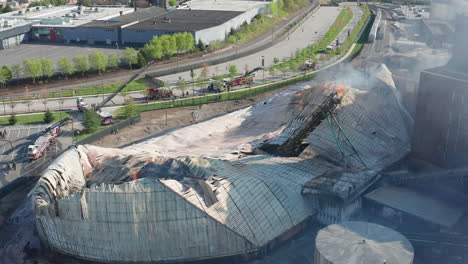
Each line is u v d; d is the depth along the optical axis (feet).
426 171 450.71
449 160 440.45
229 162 397.80
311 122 453.58
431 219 380.58
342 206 382.22
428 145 453.99
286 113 527.40
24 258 368.48
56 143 571.28
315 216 393.50
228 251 351.25
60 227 354.74
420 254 359.25
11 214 429.38
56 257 368.48
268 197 371.35
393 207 393.91
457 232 370.53
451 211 391.24
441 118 437.58
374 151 466.29
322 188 388.16
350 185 394.11
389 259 305.94
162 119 653.30
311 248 370.12
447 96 428.15
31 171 499.92
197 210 341.00
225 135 527.81
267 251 362.12
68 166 393.50
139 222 341.62
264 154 442.50
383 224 395.55
